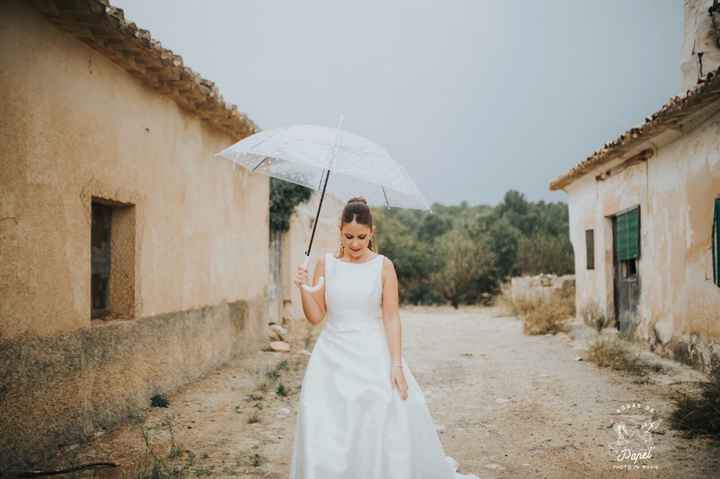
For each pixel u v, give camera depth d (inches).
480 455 192.2
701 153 311.3
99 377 211.0
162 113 269.4
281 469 176.1
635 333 418.0
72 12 181.6
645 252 397.1
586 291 550.3
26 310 172.6
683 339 335.6
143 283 248.4
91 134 209.2
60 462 175.8
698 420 213.2
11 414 165.0
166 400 250.8
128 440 200.5
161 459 181.5
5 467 161.5
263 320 431.2
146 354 248.5
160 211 266.4
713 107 290.5
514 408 253.6
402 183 144.0
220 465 178.5
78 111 201.0
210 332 326.0
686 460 182.7
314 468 118.4
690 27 366.3
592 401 261.1
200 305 313.0
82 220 202.5
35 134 178.2
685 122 322.7
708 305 305.0
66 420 190.5
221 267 346.6
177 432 212.4
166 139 274.1
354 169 138.3
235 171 373.1
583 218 556.7
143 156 249.8
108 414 215.8
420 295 950.4
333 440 121.9
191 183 303.6
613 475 171.9
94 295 232.8
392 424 124.0
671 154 351.6
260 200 427.8
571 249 921.5
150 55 224.4
